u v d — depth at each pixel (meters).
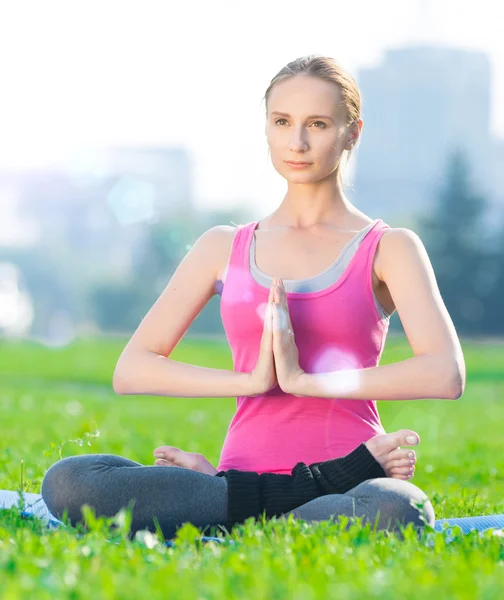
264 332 5.12
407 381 5.05
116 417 15.88
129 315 94.56
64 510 4.95
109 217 141.25
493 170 133.12
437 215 75.06
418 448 12.58
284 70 5.43
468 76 143.50
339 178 5.53
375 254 5.31
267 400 5.26
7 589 3.66
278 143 5.40
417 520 4.79
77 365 30.77
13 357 33.41
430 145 142.88
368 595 3.62
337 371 5.12
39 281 121.12
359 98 5.51
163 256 93.69
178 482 4.91
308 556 4.16
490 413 18.44
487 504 7.06
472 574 3.97
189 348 35.47
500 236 75.81
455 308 74.50
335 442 5.18
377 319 5.31
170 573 3.89
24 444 10.49
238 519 4.91
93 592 3.68
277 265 5.36
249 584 3.77
